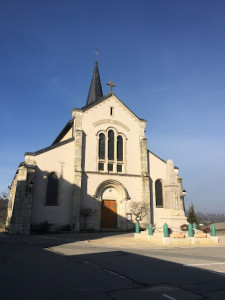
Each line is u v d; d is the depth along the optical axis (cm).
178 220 1833
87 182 2569
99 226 2506
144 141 2888
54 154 2488
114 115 2867
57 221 2356
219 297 545
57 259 986
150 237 1642
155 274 747
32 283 643
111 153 2777
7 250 1240
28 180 2256
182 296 552
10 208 2995
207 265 873
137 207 2611
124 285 633
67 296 542
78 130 2605
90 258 1011
